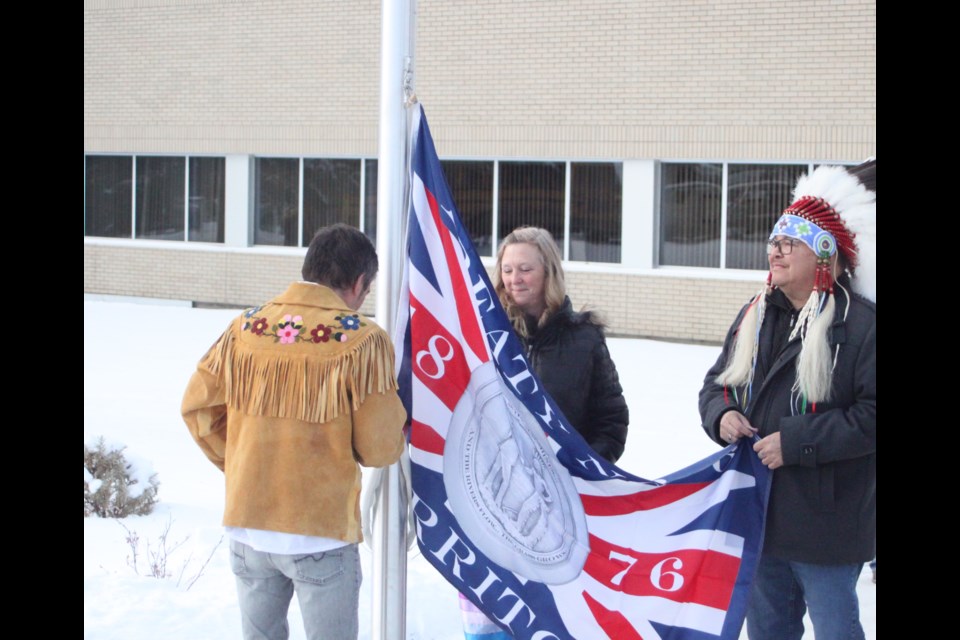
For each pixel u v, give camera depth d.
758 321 3.69
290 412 3.06
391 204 3.33
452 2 16.09
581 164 15.68
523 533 3.37
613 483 3.56
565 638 3.38
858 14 14.02
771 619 3.76
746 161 14.69
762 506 3.55
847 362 3.42
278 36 17.38
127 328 15.34
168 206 18.52
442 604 4.88
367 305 16.19
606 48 15.27
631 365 12.83
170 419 9.15
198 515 6.30
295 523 3.05
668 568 3.52
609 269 15.40
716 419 3.66
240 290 17.88
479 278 3.41
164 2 18.03
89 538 5.67
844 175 3.51
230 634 4.44
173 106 18.16
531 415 3.49
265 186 17.89
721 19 14.64
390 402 3.08
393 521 3.27
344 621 3.12
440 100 16.30
